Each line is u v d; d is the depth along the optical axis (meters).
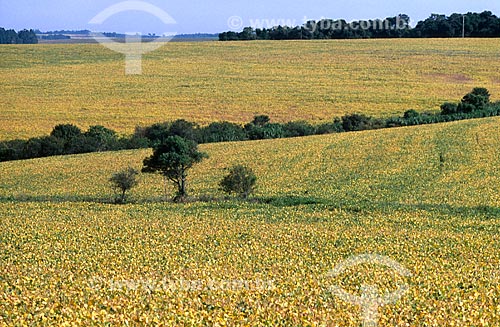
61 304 19.98
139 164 64.75
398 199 47.53
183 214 41.97
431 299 21.16
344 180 54.50
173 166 47.03
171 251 31.00
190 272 26.00
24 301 20.50
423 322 18.16
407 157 62.25
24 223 39.44
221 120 88.62
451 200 46.94
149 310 19.47
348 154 64.81
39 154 74.25
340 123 85.31
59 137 77.19
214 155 67.12
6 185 57.19
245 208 43.50
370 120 85.25
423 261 28.42
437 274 25.39
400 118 86.12
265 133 80.44
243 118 89.88
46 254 30.94
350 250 31.28
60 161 68.25
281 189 51.88
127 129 84.12
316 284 23.33
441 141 68.38
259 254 30.00
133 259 29.12
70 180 58.72
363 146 68.12
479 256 29.91
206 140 78.56
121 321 17.88
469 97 91.38
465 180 53.16
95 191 53.72
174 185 52.44
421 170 57.16
